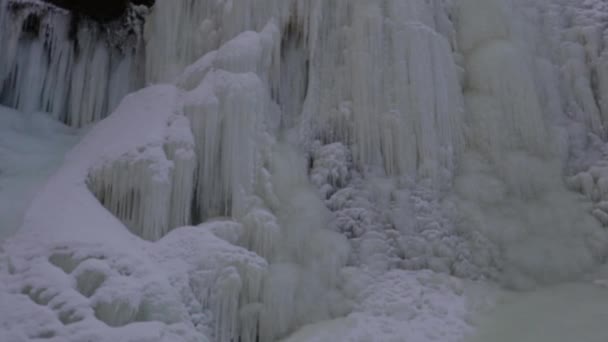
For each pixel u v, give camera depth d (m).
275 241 6.47
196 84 7.74
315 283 6.47
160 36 9.10
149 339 4.40
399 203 7.38
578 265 7.18
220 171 6.93
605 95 8.90
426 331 5.77
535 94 8.40
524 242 7.37
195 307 5.30
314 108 8.24
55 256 5.22
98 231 5.70
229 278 5.57
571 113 8.91
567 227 7.54
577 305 6.10
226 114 6.93
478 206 7.57
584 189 7.93
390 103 7.92
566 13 9.88
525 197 7.87
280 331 5.96
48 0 9.33
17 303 4.59
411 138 7.71
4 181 6.70
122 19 9.99
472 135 8.25
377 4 8.39
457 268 6.93
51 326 4.36
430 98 7.87
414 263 6.93
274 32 8.00
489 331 5.75
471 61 8.81
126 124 7.45
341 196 7.54
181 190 6.56
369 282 6.60
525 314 6.04
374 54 8.13
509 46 8.62
